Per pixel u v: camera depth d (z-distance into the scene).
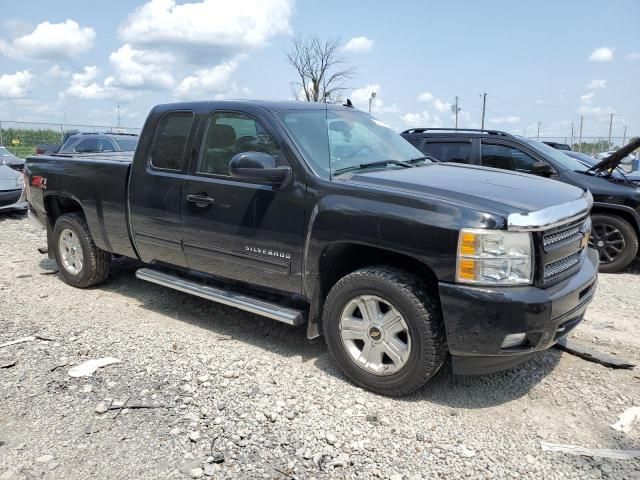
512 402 3.60
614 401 3.60
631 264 7.55
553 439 3.19
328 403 3.54
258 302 4.23
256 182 4.14
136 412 3.40
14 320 4.98
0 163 13.44
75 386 3.71
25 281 6.30
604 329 4.89
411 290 3.41
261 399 3.57
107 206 5.29
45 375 3.88
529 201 3.42
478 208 3.26
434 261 3.29
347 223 3.61
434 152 8.33
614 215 6.98
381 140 4.78
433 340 3.37
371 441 3.13
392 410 3.47
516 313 3.14
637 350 4.42
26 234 9.29
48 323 4.91
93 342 4.47
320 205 3.76
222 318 5.11
